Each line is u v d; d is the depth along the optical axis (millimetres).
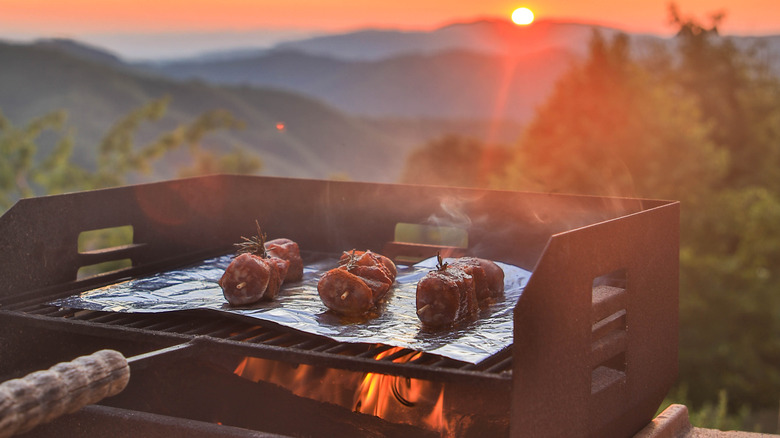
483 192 3375
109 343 2541
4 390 1515
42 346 2611
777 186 29109
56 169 33844
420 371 1793
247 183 3805
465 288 2443
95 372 1682
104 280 3113
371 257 2758
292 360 1933
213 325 2529
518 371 1713
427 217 3494
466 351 2078
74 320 2311
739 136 30422
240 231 3834
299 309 2570
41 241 2859
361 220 3621
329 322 2404
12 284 2740
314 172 75000
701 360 21969
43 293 2820
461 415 2186
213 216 3832
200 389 2473
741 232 24109
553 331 1847
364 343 2166
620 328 2273
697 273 22562
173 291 2850
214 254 3682
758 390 21828
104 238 23875
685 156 22000
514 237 3332
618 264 2174
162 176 42188
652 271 2406
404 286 2992
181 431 1959
